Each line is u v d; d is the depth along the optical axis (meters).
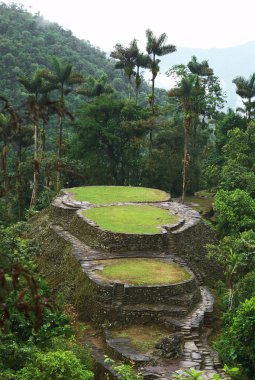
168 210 30.38
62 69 38.69
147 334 18.55
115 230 25.14
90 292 20.61
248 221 29.28
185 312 19.62
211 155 48.53
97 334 19.11
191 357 16.59
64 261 24.81
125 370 12.35
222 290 23.42
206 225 29.92
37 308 5.63
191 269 24.11
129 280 20.89
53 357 13.41
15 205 39.91
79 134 43.62
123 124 43.12
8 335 14.81
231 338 17.17
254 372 16.59
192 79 36.72
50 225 29.27
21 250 17.92
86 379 13.34
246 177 36.38
